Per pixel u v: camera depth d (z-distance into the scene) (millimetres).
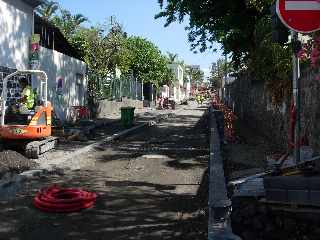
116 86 40031
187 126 27766
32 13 20359
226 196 7930
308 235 5703
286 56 13031
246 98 27344
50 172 11867
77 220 7711
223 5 21672
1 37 17500
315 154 9969
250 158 12836
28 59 20000
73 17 46281
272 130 16641
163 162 13555
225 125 19719
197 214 8023
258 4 16344
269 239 5883
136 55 55562
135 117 34406
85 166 12984
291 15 6836
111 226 7387
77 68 27391
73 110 26000
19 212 8156
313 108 10562
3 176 10250
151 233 7023
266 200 5914
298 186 5707
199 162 13562
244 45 22906
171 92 86812
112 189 10047
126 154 15219
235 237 5895
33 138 13719
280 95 14234
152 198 9219
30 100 14328
